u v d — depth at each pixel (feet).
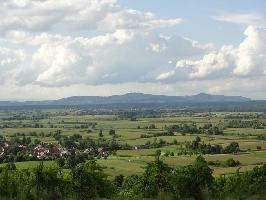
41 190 200.64
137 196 199.21
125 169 497.87
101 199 201.57
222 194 187.32
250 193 183.62
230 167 520.83
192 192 189.88
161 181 195.21
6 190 202.28
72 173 203.21
